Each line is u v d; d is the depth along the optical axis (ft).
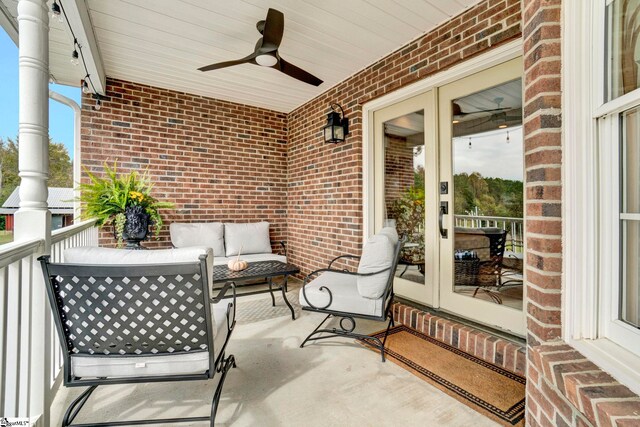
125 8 7.82
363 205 11.31
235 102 14.69
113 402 5.52
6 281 3.74
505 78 7.39
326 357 7.12
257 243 13.58
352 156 11.50
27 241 4.26
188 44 9.55
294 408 5.33
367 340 7.98
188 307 4.47
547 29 3.94
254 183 15.28
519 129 7.30
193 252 4.47
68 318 4.38
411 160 9.89
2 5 7.12
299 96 13.88
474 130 8.19
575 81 3.73
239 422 5.00
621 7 3.32
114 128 12.10
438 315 8.57
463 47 7.76
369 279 7.06
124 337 4.47
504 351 6.55
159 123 12.96
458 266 8.57
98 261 4.39
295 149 15.49
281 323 9.30
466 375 6.32
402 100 10.10
